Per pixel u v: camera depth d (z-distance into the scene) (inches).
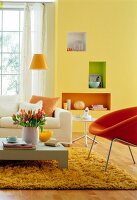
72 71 334.3
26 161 192.9
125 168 184.1
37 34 346.3
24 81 346.0
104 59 335.3
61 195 135.0
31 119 184.2
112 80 337.1
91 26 333.1
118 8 333.7
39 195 134.3
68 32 334.0
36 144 185.6
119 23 334.6
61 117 249.9
